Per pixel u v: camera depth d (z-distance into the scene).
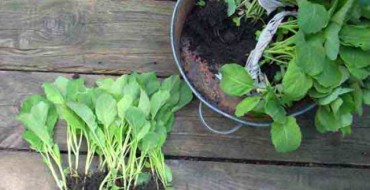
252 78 1.16
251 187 1.31
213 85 1.23
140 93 1.27
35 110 1.26
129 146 1.29
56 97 1.27
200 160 1.31
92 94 1.27
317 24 1.03
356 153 1.32
